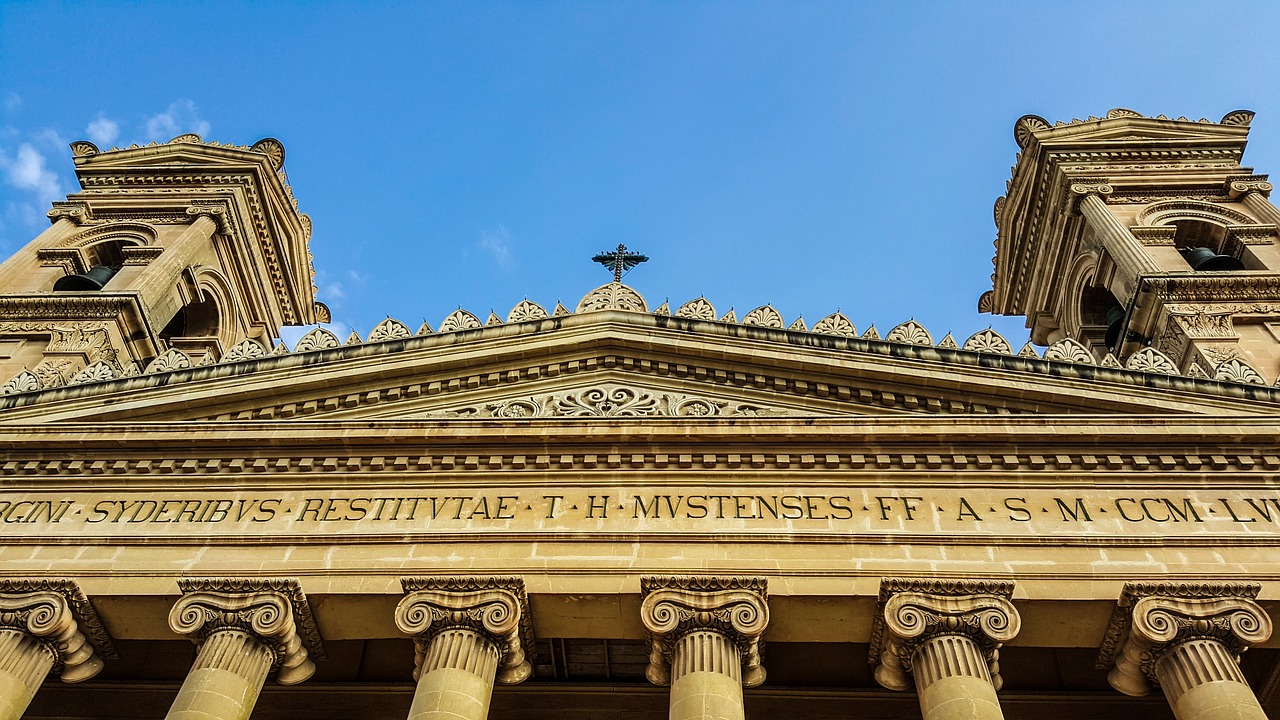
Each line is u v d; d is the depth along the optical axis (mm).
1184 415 19641
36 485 19906
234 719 15906
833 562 17672
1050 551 17781
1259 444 19172
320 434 19953
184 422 20188
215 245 36781
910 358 21188
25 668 16859
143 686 20359
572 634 17812
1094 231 34344
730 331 22141
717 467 19469
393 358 21922
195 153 39031
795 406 21297
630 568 17672
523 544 18203
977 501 18797
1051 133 37125
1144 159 36375
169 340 34625
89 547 18516
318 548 18312
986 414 20500
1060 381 20484
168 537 18625
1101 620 17219
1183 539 17797
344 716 20516
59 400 21141
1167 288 28844
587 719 20250
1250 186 34406
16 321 30031
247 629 17094
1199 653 16141
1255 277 28812
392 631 17797
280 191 40062
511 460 19703
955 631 16547
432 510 19062
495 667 16781
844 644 20219
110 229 36000
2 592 17547
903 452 19469
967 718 15227
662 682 16984
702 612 16875
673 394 21703
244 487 19719
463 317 23219
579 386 22062
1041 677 20172
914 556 17750
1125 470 19109
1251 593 16797
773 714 19938
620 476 19422
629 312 22906
